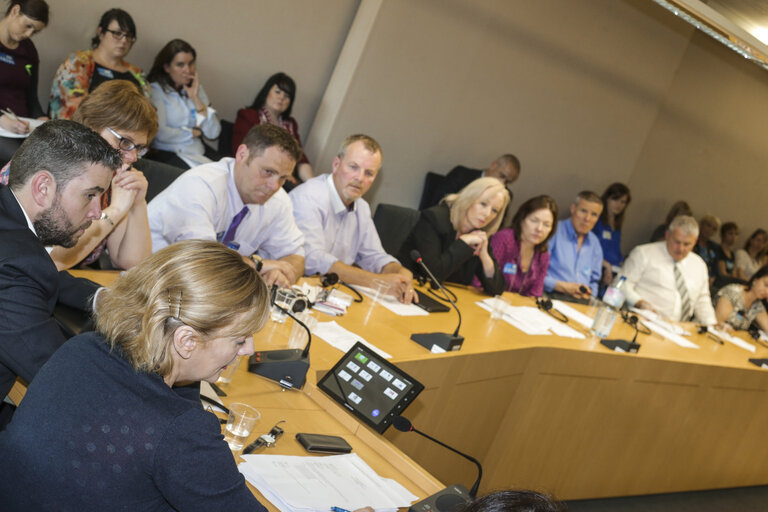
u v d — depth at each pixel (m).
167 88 4.13
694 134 7.78
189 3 4.40
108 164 1.48
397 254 3.91
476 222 3.90
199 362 1.10
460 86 5.63
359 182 3.36
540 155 6.47
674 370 3.76
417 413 2.54
